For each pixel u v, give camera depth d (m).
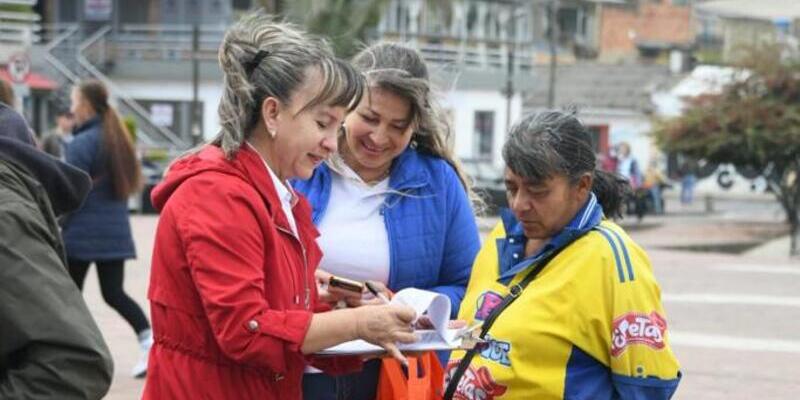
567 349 3.50
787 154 21.30
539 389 3.50
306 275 3.30
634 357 3.45
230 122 3.13
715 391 8.28
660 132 23.14
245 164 3.12
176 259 3.08
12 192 2.65
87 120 8.02
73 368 2.57
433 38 40.69
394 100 4.01
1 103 3.03
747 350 9.83
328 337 3.04
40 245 2.62
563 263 3.53
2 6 34.41
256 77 3.12
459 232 4.29
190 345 3.11
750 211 34.00
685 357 9.52
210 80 38.66
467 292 3.87
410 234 4.17
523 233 3.71
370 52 4.08
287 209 3.23
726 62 24.58
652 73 48.81
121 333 9.91
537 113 3.61
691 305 12.23
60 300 2.59
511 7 44.34
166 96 38.62
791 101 21.97
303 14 18.17
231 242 3.00
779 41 24.62
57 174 2.81
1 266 2.53
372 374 4.16
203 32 39.22
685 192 36.62
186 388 3.10
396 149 4.09
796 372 8.99
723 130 21.95
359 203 4.15
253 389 3.12
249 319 2.97
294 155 3.15
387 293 3.63
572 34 52.84
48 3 40.59
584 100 45.72
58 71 36.69
